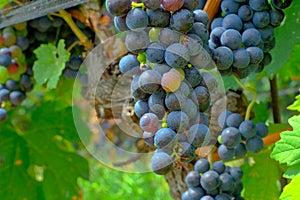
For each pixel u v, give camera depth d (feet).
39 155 3.26
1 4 2.57
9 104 2.87
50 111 3.23
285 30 2.52
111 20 2.63
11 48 2.75
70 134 3.20
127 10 1.85
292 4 2.48
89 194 6.06
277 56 2.54
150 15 1.85
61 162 3.27
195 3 1.87
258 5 2.11
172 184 2.72
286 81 4.34
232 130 2.29
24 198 3.25
